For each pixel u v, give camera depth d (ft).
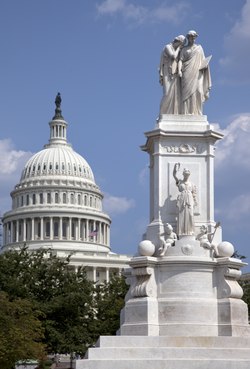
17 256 276.21
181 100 136.36
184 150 133.69
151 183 137.59
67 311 259.80
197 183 133.08
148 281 125.29
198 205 132.36
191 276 125.08
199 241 128.06
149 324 121.80
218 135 134.82
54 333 251.39
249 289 272.72
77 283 277.44
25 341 199.31
